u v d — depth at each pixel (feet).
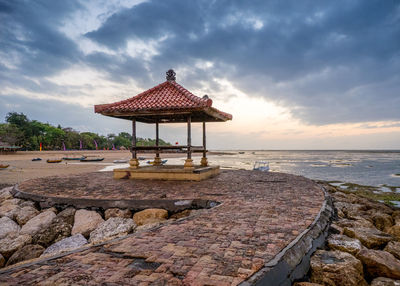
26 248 16.29
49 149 310.04
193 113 36.70
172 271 9.41
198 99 30.60
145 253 11.08
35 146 291.79
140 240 12.67
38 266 10.00
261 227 14.56
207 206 21.42
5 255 16.51
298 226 14.74
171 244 12.09
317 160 285.64
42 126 314.55
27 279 8.94
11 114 304.09
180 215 21.12
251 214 17.29
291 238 12.82
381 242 15.03
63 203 23.00
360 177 109.09
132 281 8.71
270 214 17.28
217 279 8.80
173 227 14.62
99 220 20.42
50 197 23.85
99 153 283.59
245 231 13.88
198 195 23.53
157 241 12.50
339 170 146.92
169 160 221.46
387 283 10.66
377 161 263.29
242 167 148.66
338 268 10.79
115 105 33.17
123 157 221.66
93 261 10.39
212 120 42.78
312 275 10.97
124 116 36.14
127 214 21.01
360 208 27.58
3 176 75.82
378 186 79.46
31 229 19.26
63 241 16.96
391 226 22.34
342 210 25.61
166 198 22.30
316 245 13.17
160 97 33.55
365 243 15.06
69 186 29.30
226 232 13.73
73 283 8.61
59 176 39.27
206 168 37.01
